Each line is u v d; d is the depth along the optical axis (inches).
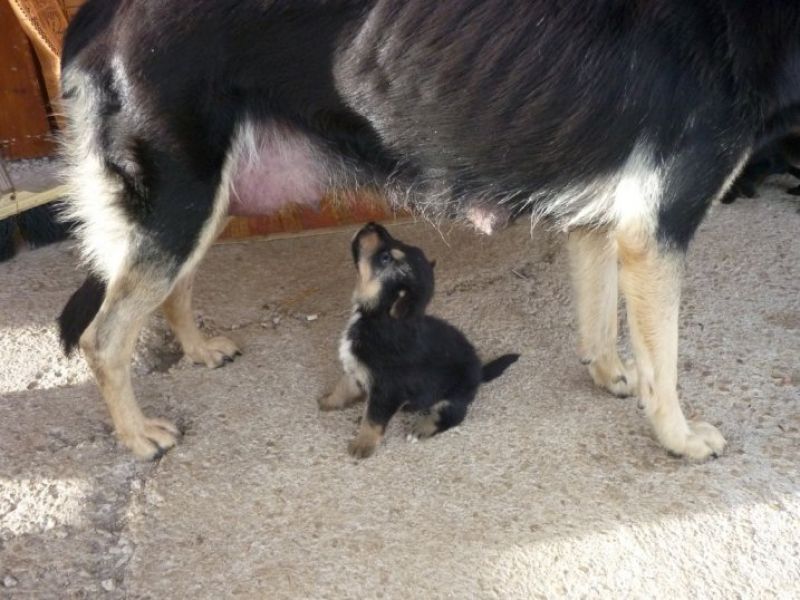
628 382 56.7
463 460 53.1
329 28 48.5
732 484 50.9
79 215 53.0
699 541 48.4
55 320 64.9
